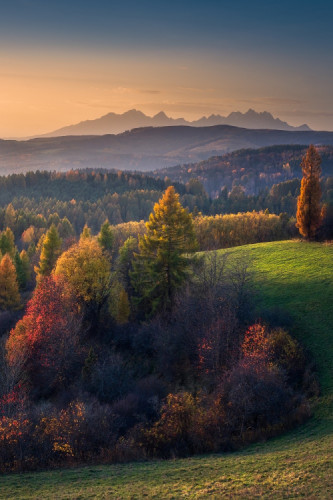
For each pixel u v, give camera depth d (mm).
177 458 21500
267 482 15094
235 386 25781
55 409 27766
